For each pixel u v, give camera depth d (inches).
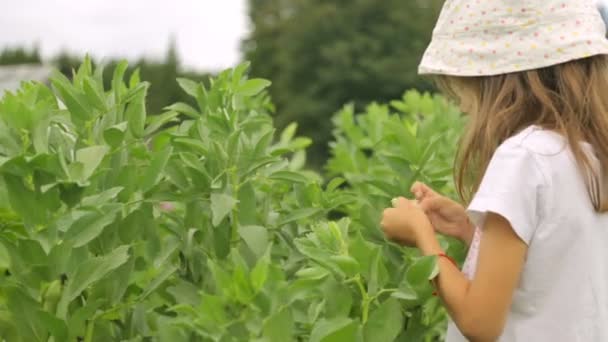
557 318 68.2
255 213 76.5
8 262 69.8
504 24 72.0
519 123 71.5
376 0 1286.9
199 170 75.1
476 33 73.0
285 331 59.8
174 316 76.9
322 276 64.0
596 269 69.0
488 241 67.4
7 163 66.8
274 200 91.7
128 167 74.4
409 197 85.0
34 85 81.0
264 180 82.7
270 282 61.5
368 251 65.3
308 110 1266.0
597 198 69.1
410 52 1286.9
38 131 70.2
